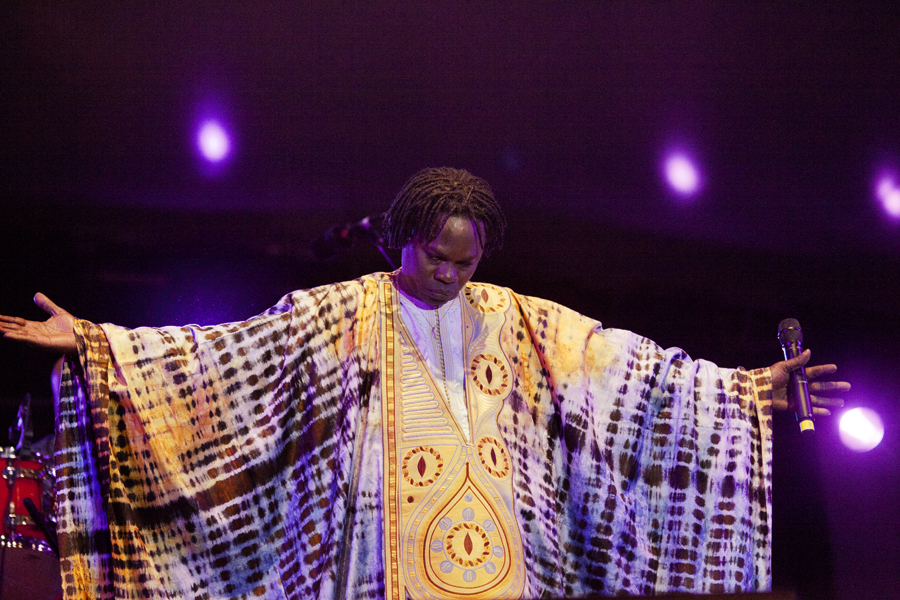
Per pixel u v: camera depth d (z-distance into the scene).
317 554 2.67
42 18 5.27
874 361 5.54
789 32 5.68
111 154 5.53
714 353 5.71
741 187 5.93
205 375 2.69
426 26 5.67
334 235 4.73
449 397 2.92
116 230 5.45
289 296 2.91
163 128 5.60
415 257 2.86
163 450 2.62
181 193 5.60
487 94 5.88
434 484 2.78
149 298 5.36
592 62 5.84
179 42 5.48
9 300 5.22
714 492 3.10
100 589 2.48
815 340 5.64
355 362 2.88
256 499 2.68
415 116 5.85
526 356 3.12
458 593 2.68
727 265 5.87
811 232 5.83
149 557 2.57
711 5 5.64
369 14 5.61
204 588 2.61
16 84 5.39
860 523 4.92
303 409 2.78
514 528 2.81
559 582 2.87
